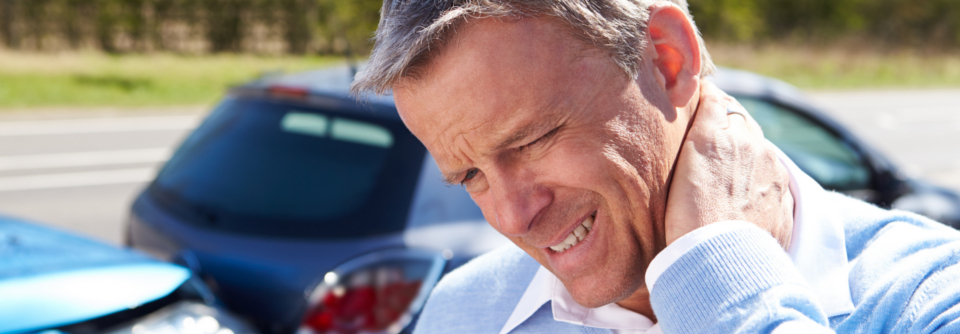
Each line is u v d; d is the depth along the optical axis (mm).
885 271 740
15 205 6066
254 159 2475
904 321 684
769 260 703
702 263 710
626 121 731
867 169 3449
